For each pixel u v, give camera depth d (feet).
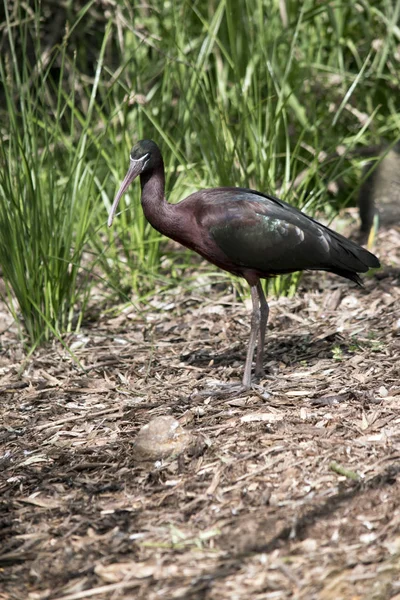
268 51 47.70
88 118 39.22
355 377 30.45
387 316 36.40
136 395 31.65
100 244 44.60
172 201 44.78
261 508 23.20
